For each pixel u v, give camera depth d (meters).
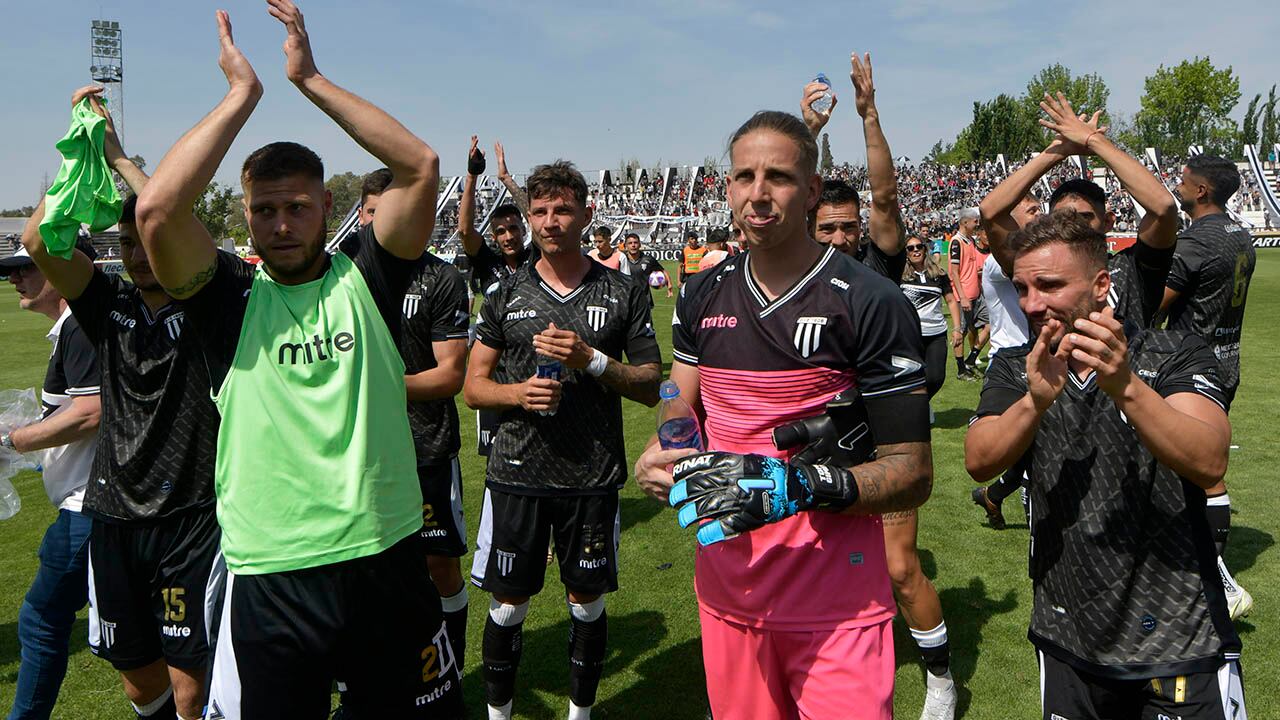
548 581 4.82
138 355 2.70
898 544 3.14
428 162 2.13
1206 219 4.01
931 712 3.26
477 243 5.34
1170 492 2.01
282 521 2.09
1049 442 2.15
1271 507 5.46
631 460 7.23
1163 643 2.00
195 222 2.05
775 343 2.06
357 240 2.30
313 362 2.11
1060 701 2.17
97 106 2.48
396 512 2.19
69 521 3.03
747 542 2.15
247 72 2.07
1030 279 2.01
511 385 3.23
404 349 3.66
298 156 2.10
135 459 2.71
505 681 3.29
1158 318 4.19
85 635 4.27
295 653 2.10
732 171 2.04
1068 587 2.12
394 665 2.21
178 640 2.76
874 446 2.04
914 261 6.70
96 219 2.37
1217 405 1.99
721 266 2.24
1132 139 62.94
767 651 2.16
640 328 3.44
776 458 2.00
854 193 3.64
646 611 4.38
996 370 2.33
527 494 3.24
